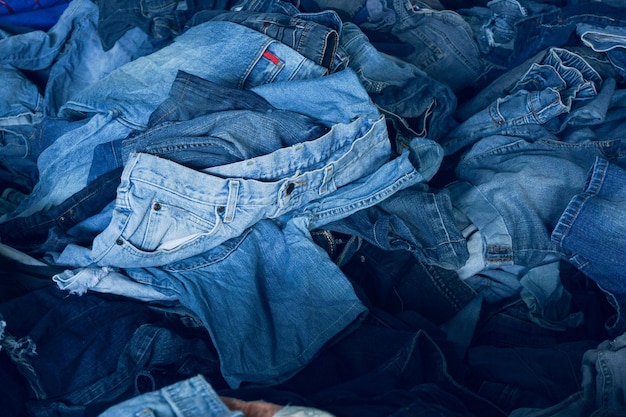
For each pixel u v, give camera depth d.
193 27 1.66
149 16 1.86
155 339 1.25
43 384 1.19
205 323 1.24
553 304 1.42
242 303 1.28
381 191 1.40
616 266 1.32
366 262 1.48
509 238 1.42
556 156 1.52
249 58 1.56
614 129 1.59
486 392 1.25
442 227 1.40
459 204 1.50
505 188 1.46
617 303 1.33
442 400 1.11
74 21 1.91
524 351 1.31
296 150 1.35
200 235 1.31
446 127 1.72
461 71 1.94
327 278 1.32
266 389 1.11
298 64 1.56
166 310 1.32
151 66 1.57
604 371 1.17
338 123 1.41
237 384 1.18
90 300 1.32
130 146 1.40
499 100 1.64
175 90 1.45
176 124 1.39
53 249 1.39
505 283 1.47
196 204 1.30
